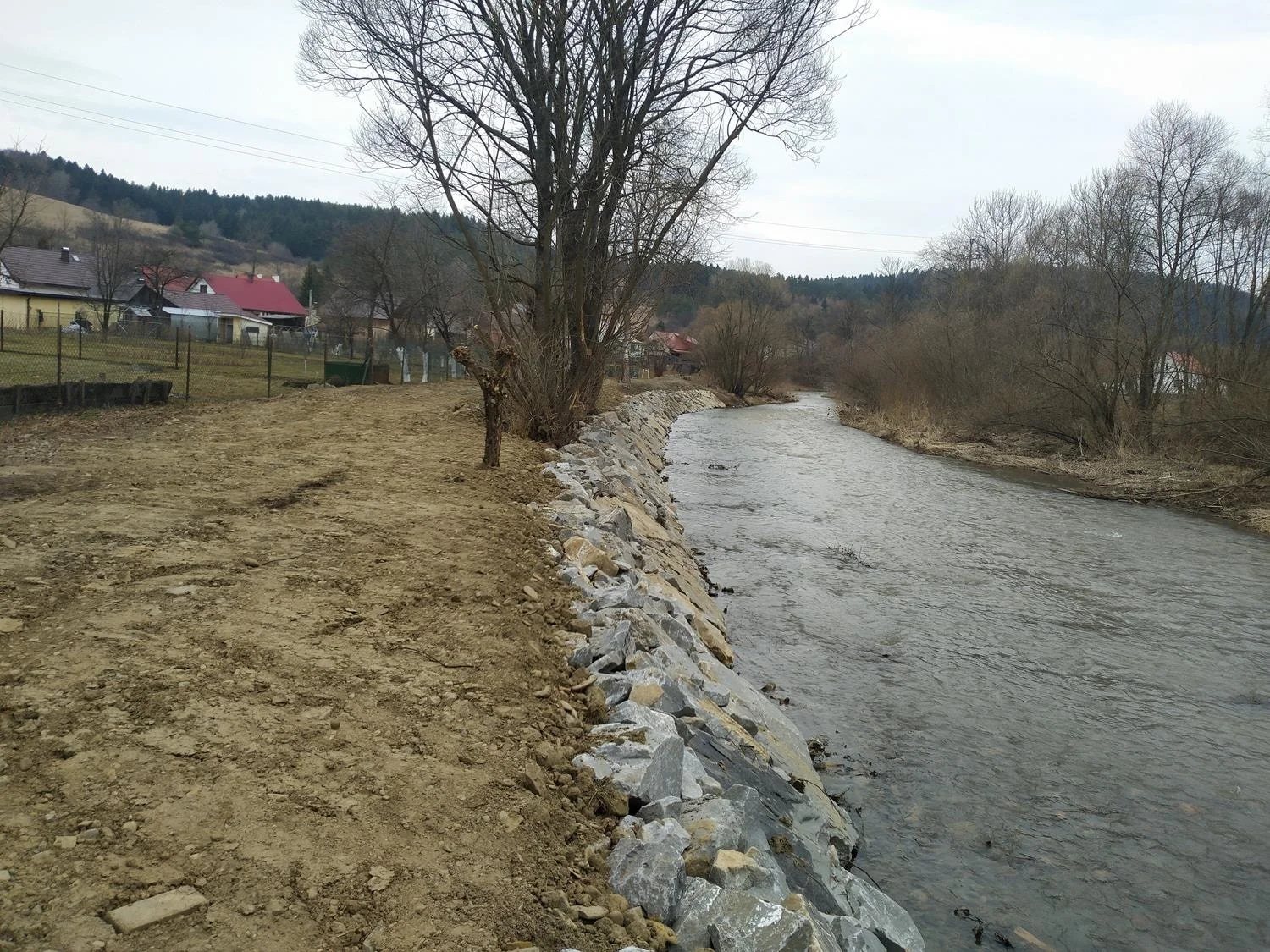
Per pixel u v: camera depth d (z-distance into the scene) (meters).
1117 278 30.64
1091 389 30.61
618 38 16.31
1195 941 5.03
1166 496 22.95
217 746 3.79
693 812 4.32
